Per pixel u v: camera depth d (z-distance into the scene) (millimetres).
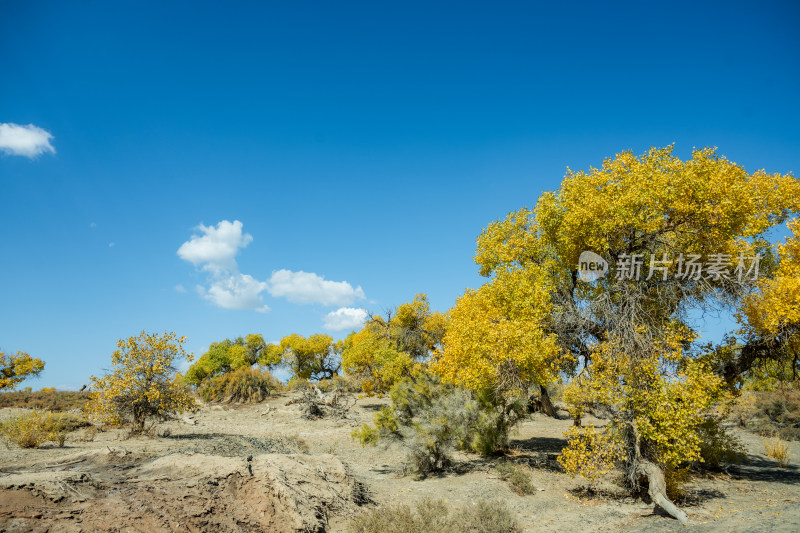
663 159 13992
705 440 14328
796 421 24453
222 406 34375
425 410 14922
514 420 16172
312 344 52031
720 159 13312
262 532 7148
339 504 9352
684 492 11312
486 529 8203
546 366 14047
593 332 14781
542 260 17047
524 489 11453
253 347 56750
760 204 14562
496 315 15336
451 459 15375
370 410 31781
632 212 13305
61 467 9562
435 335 33531
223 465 9086
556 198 15570
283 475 9281
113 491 7223
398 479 13008
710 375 10320
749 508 9570
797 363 15695
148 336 17594
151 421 20297
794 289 11875
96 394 16891
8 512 5656
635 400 10148
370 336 35344
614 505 10500
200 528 6625
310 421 26469
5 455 12047
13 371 27516
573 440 10656
